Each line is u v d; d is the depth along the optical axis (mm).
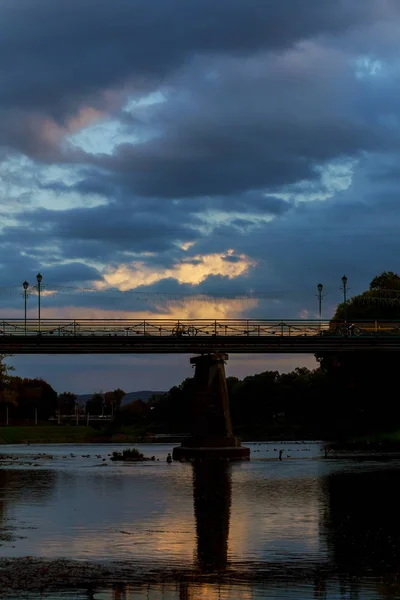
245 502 65062
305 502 65000
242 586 38750
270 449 145750
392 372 156875
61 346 113312
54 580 39469
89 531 51438
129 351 115312
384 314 165500
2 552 45125
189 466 103875
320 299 139250
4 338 111188
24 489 74750
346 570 41594
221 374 120875
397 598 36844
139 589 38281
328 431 194625
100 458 122000
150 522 54969
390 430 160625
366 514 58438
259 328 118750
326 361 172750
